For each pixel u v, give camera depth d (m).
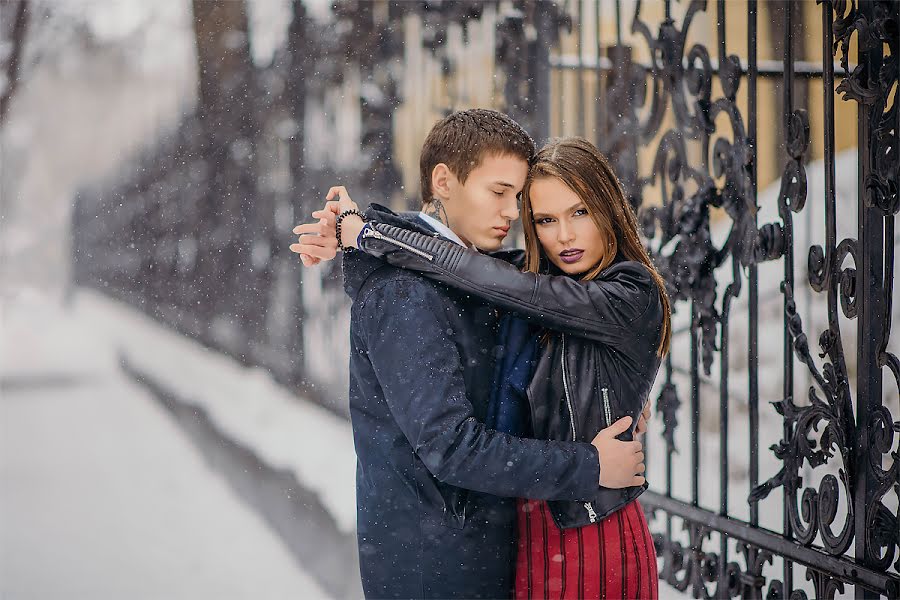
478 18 4.81
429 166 2.12
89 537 4.75
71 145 17.95
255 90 7.09
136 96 12.53
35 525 4.99
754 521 2.75
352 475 4.35
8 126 13.33
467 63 4.85
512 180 2.04
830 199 2.35
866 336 2.21
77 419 9.11
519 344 2.02
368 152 5.43
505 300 1.88
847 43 2.27
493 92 4.52
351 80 5.62
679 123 3.14
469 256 1.90
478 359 1.96
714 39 5.75
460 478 1.81
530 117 4.33
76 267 27.25
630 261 2.00
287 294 6.77
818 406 2.42
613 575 1.97
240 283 8.04
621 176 3.50
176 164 10.73
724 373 2.93
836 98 4.75
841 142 4.74
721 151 2.92
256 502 5.11
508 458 1.80
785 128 2.56
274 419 6.00
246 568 4.08
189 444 7.40
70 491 5.87
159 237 12.78
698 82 3.02
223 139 8.02
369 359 1.97
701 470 3.92
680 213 3.12
